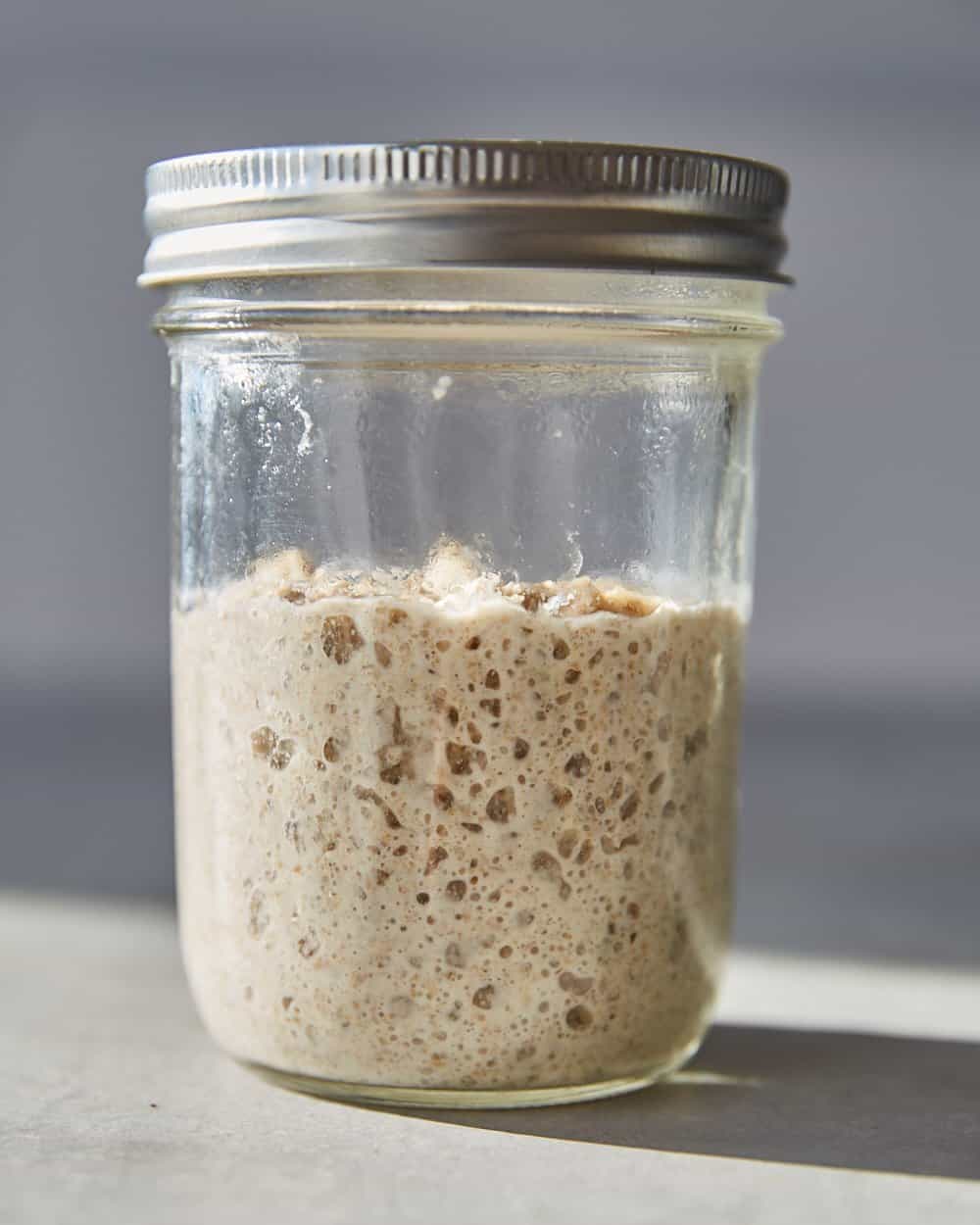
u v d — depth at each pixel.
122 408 1.19
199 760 0.43
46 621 1.21
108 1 1.16
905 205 1.15
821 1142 0.42
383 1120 0.42
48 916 0.57
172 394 0.45
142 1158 0.41
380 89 1.15
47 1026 0.47
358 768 0.41
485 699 0.41
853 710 1.12
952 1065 0.46
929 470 1.17
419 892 0.41
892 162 1.15
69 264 1.19
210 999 0.44
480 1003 0.41
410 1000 0.41
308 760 0.42
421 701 0.41
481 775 0.41
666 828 0.42
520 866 0.41
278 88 1.16
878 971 0.52
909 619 1.18
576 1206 0.39
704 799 0.43
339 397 0.41
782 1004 0.50
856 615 1.19
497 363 0.41
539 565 0.41
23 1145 0.41
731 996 0.50
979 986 0.51
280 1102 0.43
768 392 1.17
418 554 0.41
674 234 0.40
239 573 0.42
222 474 0.43
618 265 0.40
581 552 0.42
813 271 1.16
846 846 0.70
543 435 0.41
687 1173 0.40
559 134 1.15
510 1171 0.40
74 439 1.20
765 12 1.13
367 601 0.41
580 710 0.41
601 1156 0.41
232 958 0.43
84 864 0.65
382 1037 0.42
